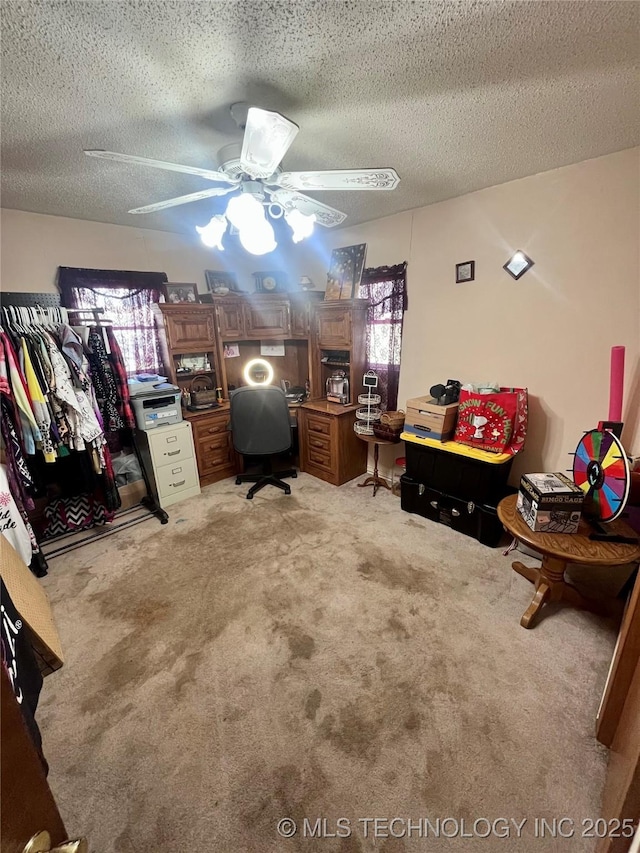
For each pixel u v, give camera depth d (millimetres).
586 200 2014
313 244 3582
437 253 2711
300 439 3646
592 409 2211
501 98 1368
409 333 3029
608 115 1503
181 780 1229
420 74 1220
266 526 2746
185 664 1643
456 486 2555
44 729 1389
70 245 2822
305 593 2055
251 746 1319
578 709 1411
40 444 2154
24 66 1118
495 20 987
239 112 1392
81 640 1779
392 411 3189
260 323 3645
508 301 2428
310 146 1761
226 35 1020
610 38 1055
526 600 1968
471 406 2418
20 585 1659
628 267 1952
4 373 1987
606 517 1604
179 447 3082
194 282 3562
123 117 1438
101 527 2777
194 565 2320
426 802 1158
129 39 1019
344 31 1017
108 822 1133
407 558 2336
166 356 3234
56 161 1817
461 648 1685
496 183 2293
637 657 1155
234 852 1065
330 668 1605
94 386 2562
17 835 471
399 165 2002
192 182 2172
